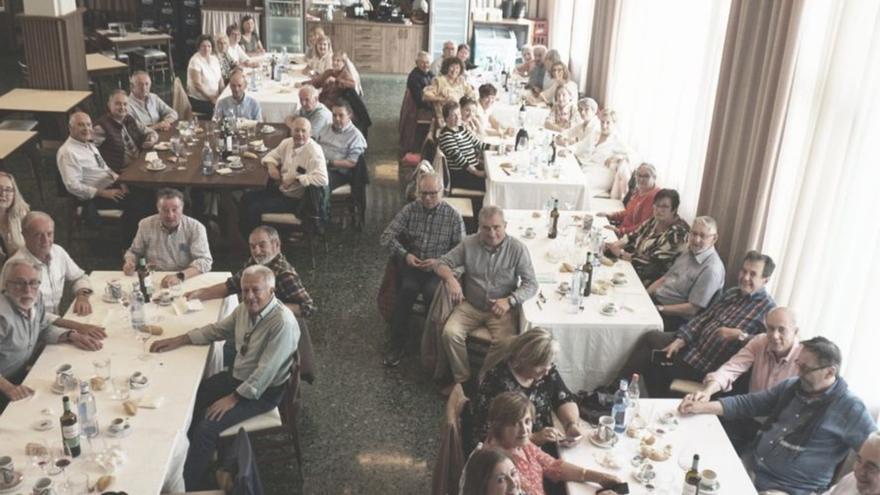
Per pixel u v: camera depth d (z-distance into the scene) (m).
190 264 4.96
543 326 4.45
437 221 5.32
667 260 5.28
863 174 3.91
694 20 6.16
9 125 7.89
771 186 4.79
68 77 8.88
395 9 12.68
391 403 4.95
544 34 12.55
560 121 8.19
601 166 7.26
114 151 6.80
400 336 5.33
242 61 10.16
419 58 9.01
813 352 3.46
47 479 2.97
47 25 8.63
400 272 5.38
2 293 3.87
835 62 4.14
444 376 5.13
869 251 3.90
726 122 5.26
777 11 4.68
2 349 3.85
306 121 6.49
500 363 3.69
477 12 12.36
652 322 4.52
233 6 12.61
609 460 3.39
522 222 5.85
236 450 3.14
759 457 3.70
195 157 6.77
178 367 3.87
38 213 4.36
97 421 3.42
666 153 6.88
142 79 7.55
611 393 4.11
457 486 3.37
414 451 4.54
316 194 6.33
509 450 3.22
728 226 5.32
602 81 9.38
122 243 6.70
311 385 5.09
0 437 3.28
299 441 4.55
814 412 3.54
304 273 6.50
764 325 4.35
